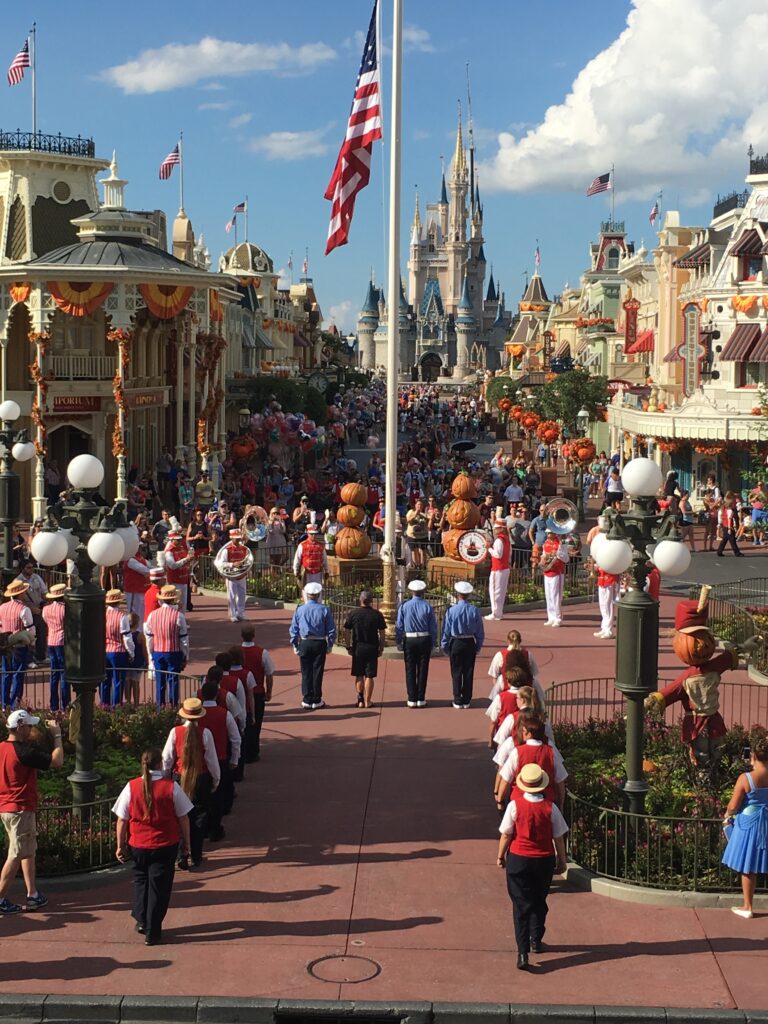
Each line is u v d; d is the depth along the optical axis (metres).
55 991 10.89
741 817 12.36
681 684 16.09
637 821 13.51
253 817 15.36
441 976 11.22
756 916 12.54
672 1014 10.54
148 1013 10.66
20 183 49.41
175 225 65.75
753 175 53.28
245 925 12.26
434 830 14.91
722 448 49.06
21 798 12.46
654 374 65.06
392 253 24.06
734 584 29.59
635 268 71.00
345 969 11.34
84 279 43.16
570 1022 10.53
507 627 27.39
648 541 14.01
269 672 17.56
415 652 20.33
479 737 18.86
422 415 105.06
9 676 20.08
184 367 56.34
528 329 152.75
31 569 23.02
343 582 30.61
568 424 68.56
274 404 61.06
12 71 48.50
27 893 12.66
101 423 48.47
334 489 48.44
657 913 12.64
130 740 17.59
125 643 19.56
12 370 48.00
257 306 85.94
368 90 23.91
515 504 35.31
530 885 11.38
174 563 24.86
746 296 51.09
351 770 17.22
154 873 11.72
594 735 17.73
